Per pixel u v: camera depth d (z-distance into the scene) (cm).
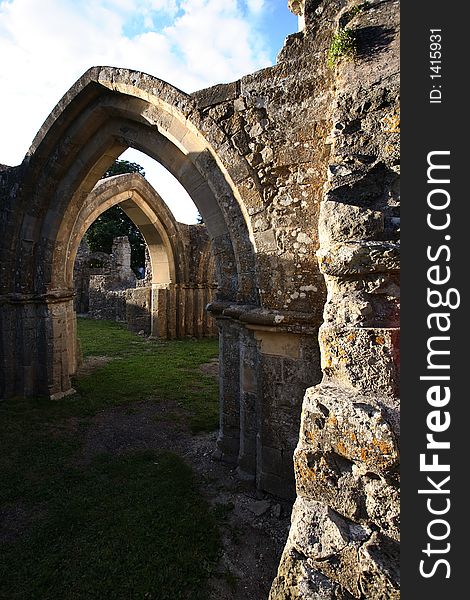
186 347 1151
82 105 552
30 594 258
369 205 205
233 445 444
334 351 172
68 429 545
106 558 290
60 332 687
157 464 441
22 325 660
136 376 819
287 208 362
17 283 663
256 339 382
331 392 161
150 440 512
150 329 1370
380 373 159
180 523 329
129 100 502
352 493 147
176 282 1303
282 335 368
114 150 615
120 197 1043
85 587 263
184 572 278
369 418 144
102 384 758
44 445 489
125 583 267
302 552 143
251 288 405
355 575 132
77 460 454
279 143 365
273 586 147
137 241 2744
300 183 357
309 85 354
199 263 1333
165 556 292
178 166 494
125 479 407
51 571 277
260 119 374
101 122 571
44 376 669
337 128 242
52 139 595
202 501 368
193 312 1339
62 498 371
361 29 278
